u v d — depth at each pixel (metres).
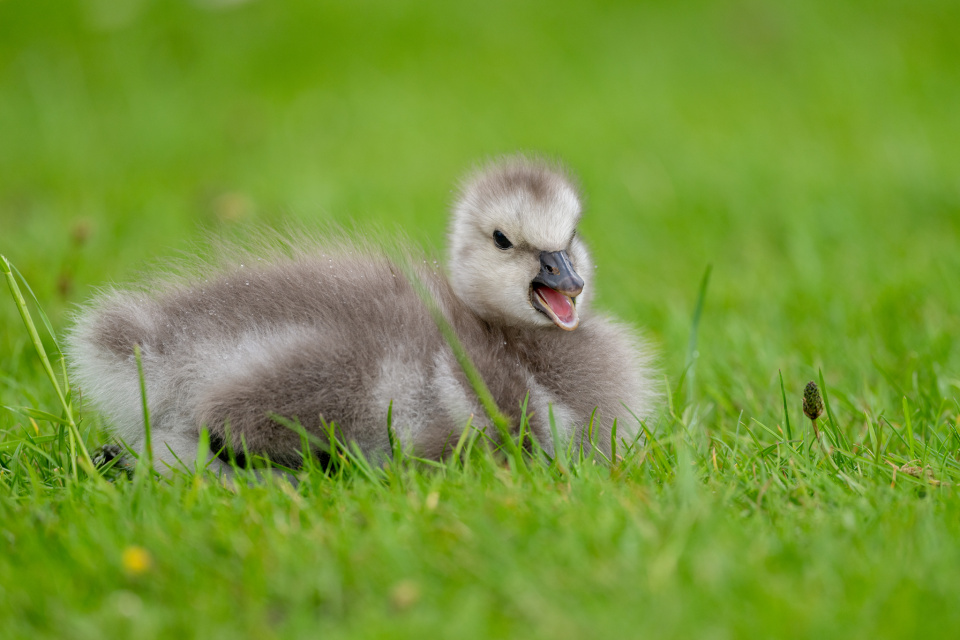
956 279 14.00
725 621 5.72
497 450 8.77
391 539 6.53
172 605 6.18
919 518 6.98
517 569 6.18
